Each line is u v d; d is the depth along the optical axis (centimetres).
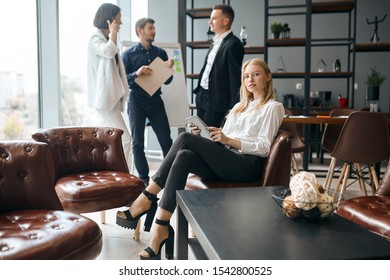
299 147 402
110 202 216
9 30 313
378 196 189
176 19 564
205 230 115
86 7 405
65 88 376
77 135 252
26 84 335
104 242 235
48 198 170
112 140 258
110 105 335
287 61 775
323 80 764
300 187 124
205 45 591
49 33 346
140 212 210
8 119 316
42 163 171
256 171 215
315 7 546
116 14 325
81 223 149
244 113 231
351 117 316
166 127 381
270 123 215
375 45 547
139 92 363
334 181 444
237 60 337
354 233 115
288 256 97
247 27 770
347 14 750
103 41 330
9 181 165
